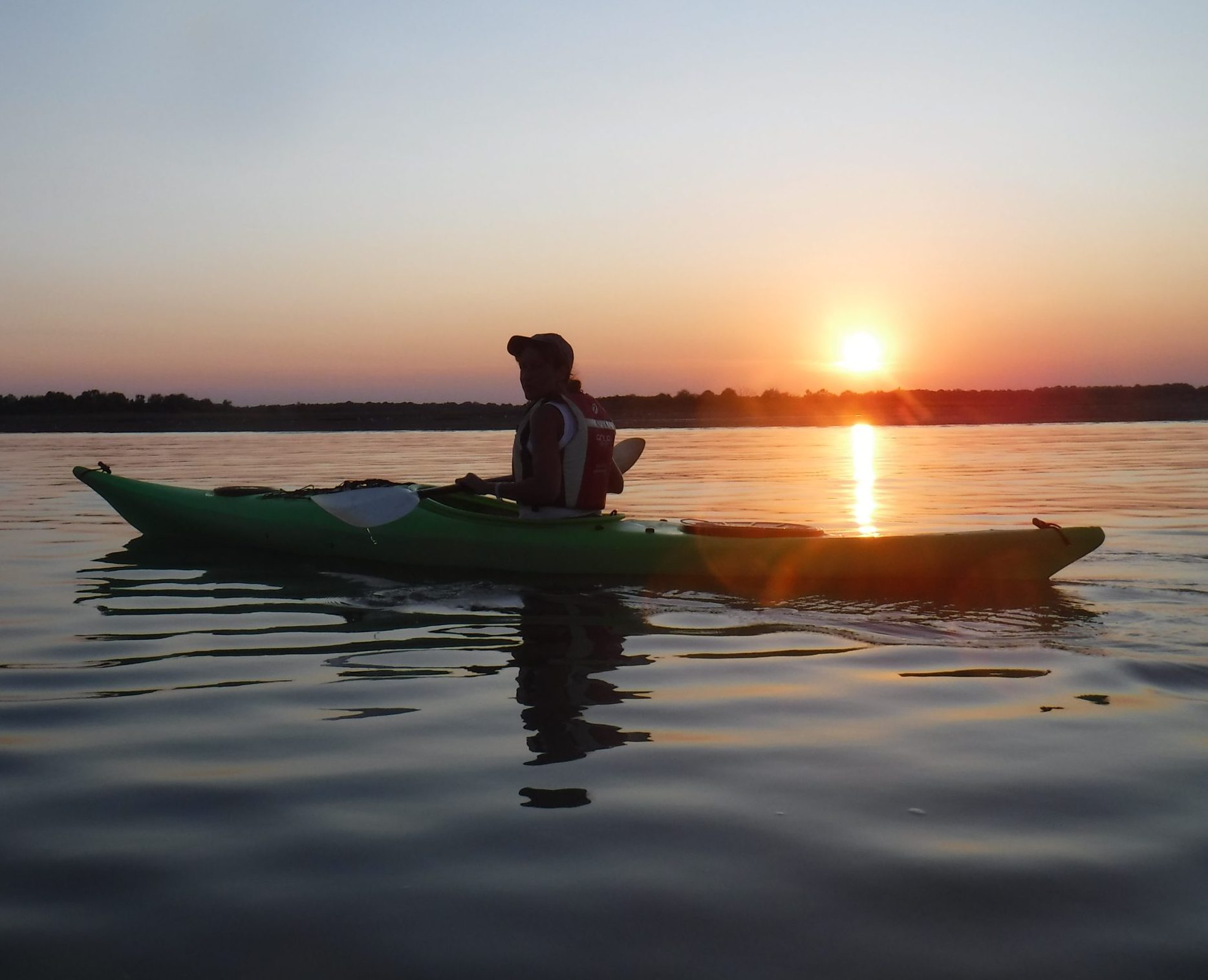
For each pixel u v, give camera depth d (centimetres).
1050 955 141
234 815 191
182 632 354
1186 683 279
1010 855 172
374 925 150
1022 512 724
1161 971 137
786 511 735
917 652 318
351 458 1469
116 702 268
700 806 194
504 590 425
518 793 201
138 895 160
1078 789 201
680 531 460
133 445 2052
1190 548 539
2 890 162
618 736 238
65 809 195
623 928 149
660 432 3030
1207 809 191
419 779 210
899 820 187
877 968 138
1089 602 394
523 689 279
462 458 1433
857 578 434
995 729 240
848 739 234
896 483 1001
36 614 387
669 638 340
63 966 140
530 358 455
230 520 550
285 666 305
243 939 147
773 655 315
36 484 1040
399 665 306
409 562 491
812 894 159
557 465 450
